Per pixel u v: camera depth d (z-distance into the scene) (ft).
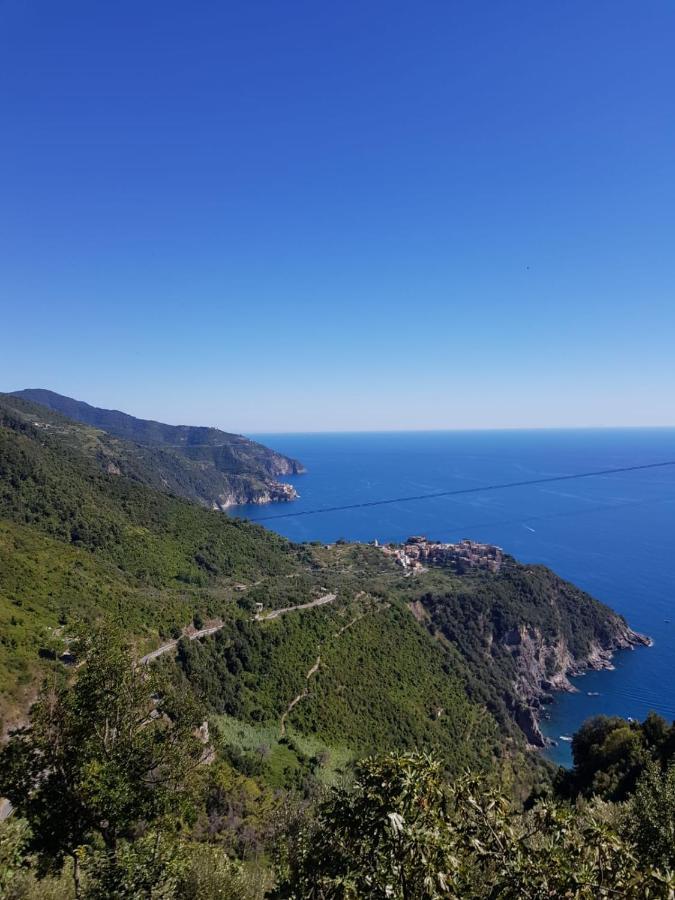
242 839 89.81
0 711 105.70
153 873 39.81
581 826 19.90
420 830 17.81
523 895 17.56
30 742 42.27
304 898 19.36
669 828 37.37
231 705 183.93
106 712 44.91
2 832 40.86
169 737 46.85
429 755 20.79
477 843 18.60
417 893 17.42
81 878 46.16
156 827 44.50
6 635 136.67
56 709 44.06
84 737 42.98
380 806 18.72
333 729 194.39
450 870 17.44
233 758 146.61
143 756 44.83
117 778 40.55
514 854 18.39
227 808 109.81
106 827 42.83
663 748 126.52
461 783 20.54
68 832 40.34
